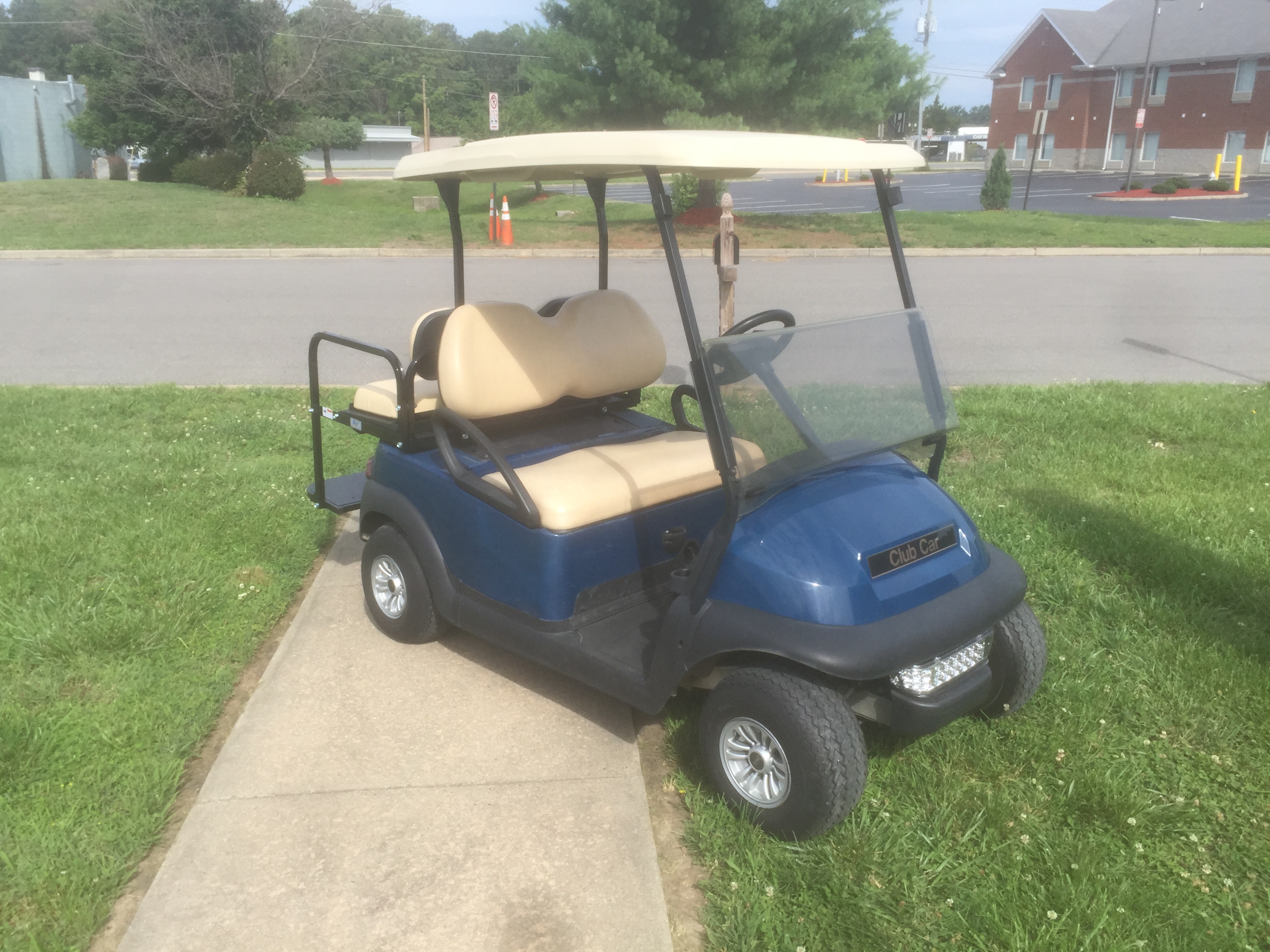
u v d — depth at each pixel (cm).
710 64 1683
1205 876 249
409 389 349
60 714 314
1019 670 300
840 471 288
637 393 420
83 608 378
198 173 2316
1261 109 3588
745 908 238
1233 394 695
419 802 279
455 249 377
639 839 265
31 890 240
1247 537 443
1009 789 280
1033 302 1121
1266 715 313
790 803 254
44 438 587
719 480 345
